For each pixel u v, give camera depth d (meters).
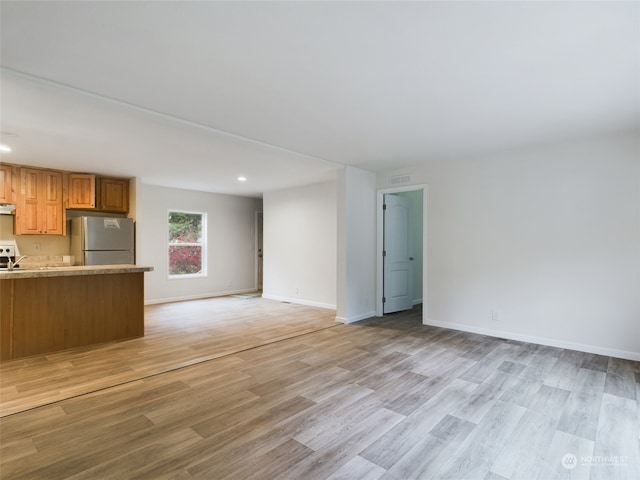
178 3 1.67
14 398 2.71
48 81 2.49
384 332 4.67
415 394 2.79
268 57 2.19
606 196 3.69
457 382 3.02
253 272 8.64
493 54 2.14
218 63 2.26
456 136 3.76
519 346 4.02
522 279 4.23
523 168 4.21
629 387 2.91
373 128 3.50
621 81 2.49
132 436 2.19
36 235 5.47
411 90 2.64
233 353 3.80
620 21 1.81
